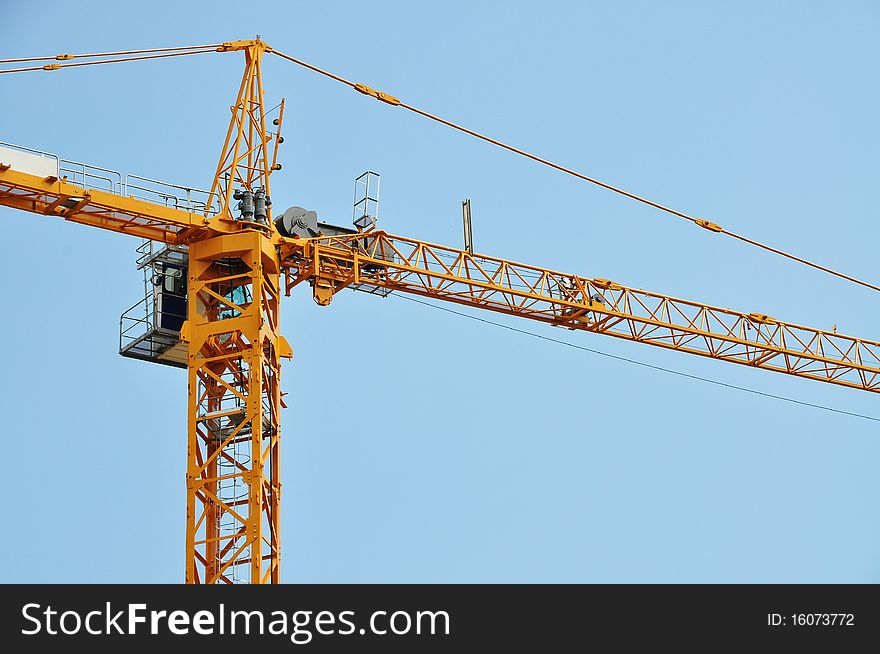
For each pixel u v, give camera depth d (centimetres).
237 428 15712
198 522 15638
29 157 15538
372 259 17262
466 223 18338
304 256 16812
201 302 16250
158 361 16688
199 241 16338
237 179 16725
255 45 17288
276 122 17038
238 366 16200
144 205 15950
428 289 18000
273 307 16450
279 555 15725
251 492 15525
